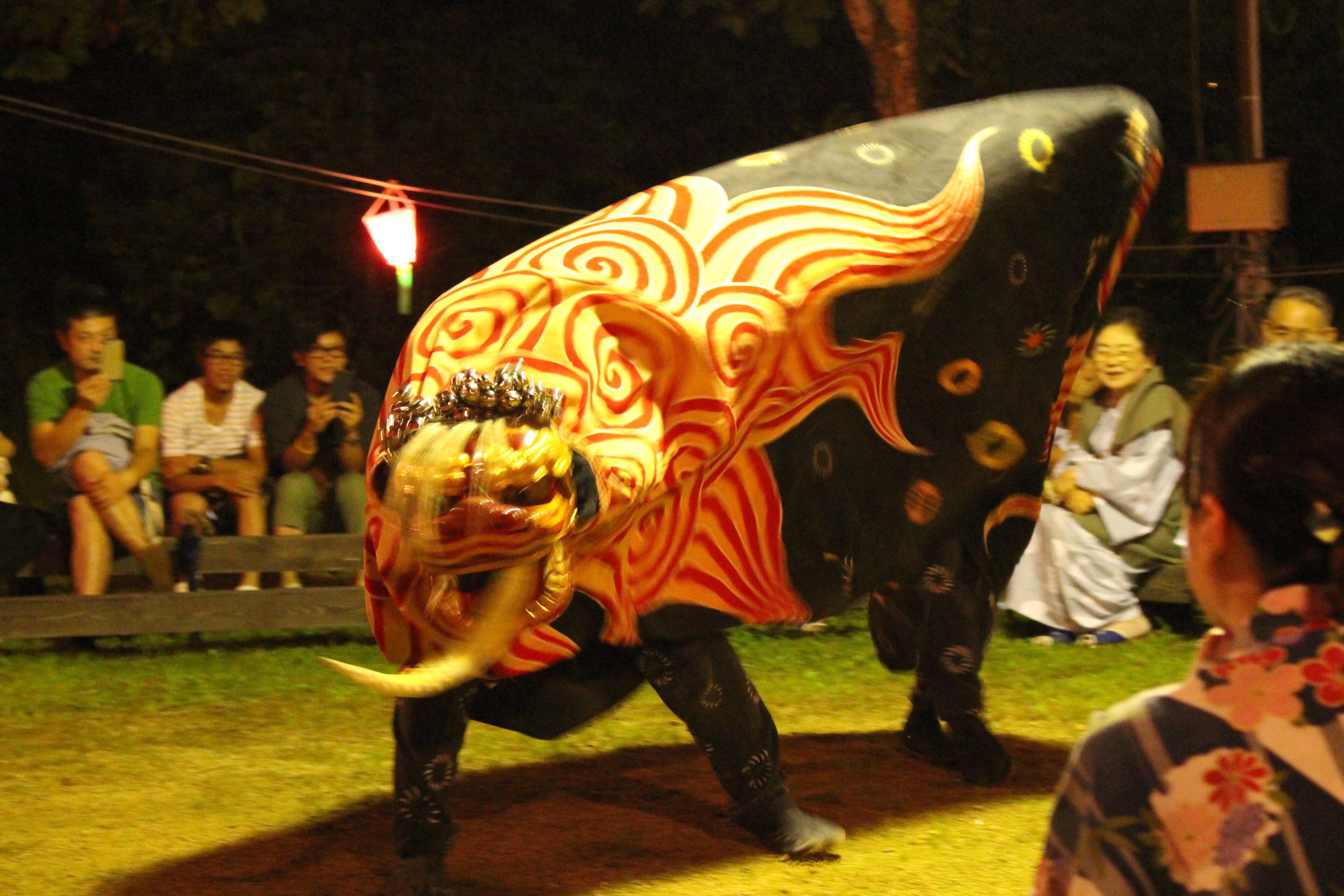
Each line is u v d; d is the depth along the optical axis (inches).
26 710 227.5
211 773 194.1
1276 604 55.8
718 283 143.4
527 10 576.7
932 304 159.9
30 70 460.8
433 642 124.6
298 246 524.1
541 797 183.5
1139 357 268.4
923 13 454.0
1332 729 53.3
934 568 174.9
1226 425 57.9
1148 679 238.4
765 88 589.6
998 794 179.9
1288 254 514.6
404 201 362.6
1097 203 173.0
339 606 274.2
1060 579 269.1
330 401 289.6
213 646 279.9
